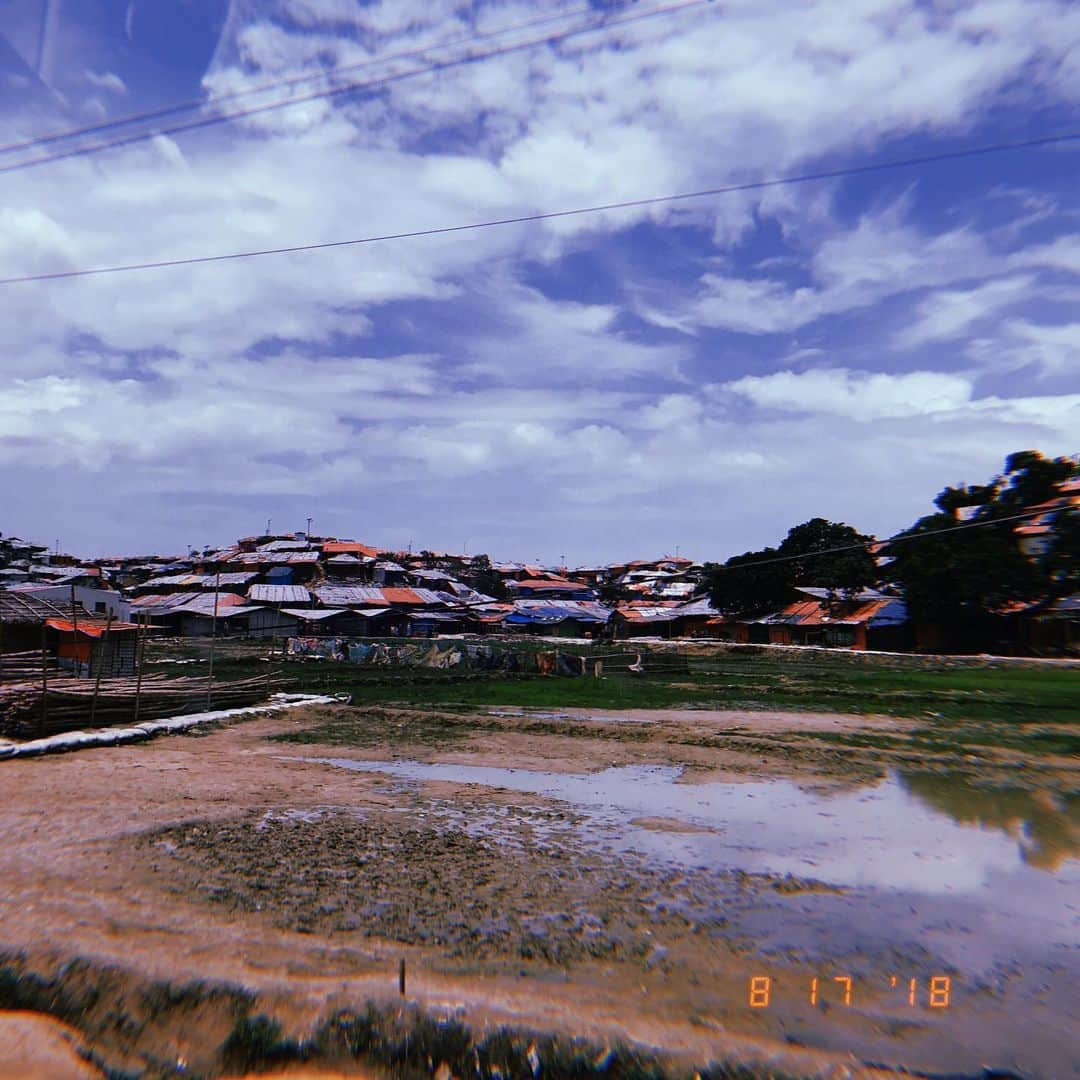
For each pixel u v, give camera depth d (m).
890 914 8.91
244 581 89.31
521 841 11.49
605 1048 6.09
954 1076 5.89
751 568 71.94
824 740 20.64
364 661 48.22
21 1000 6.87
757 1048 6.19
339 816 12.62
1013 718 25.14
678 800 14.16
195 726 21.69
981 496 56.88
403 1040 6.23
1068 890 9.72
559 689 33.38
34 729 18.42
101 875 9.59
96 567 101.69
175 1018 6.59
